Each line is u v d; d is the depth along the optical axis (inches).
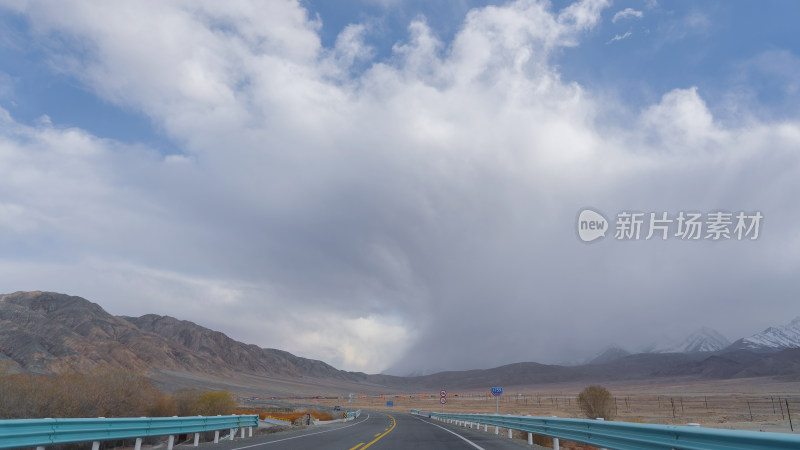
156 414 1771.7
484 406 5905.5
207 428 806.5
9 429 438.3
